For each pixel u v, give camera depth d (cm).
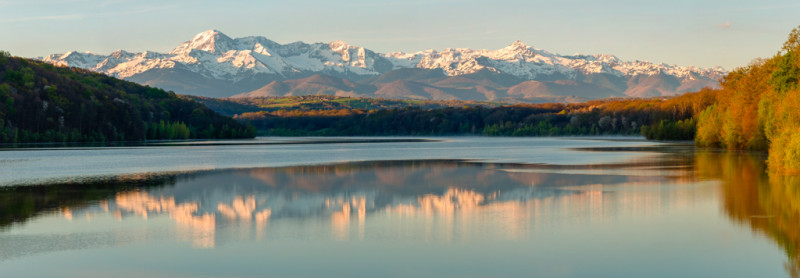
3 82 17625
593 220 3697
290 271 2706
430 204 4388
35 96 17712
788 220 3600
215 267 2761
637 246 3061
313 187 5481
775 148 6309
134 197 4816
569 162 8419
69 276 2614
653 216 3794
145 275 2639
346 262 2838
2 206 4316
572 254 2936
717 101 16750
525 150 12644
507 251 3000
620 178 5988
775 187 4988
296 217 3884
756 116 10394
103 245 3130
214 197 4816
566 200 4503
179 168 7681
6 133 16475
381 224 3644
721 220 3631
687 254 2908
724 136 11506
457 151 12388
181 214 4000
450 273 2673
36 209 4188
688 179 5747
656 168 7100
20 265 2767
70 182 5922
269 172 7056
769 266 2712
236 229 3516
